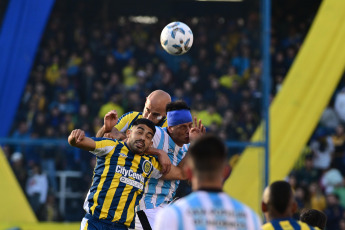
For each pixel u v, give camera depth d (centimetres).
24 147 3588
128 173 1784
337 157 4103
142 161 1808
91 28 5012
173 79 4700
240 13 5219
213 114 4331
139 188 1805
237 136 4216
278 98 3434
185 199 1020
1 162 3250
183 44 2166
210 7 5250
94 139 1748
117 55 4828
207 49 5012
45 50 4762
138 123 1784
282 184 1262
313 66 3434
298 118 3406
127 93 4538
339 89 4441
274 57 4819
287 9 4997
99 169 1788
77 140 1697
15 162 3547
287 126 3409
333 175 4012
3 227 3209
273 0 5012
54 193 3531
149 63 4875
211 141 1027
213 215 1005
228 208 1015
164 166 1822
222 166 1029
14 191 3247
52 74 4588
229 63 4828
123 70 4734
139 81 4647
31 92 4375
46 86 4491
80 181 3562
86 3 5156
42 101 4381
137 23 5134
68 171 3566
